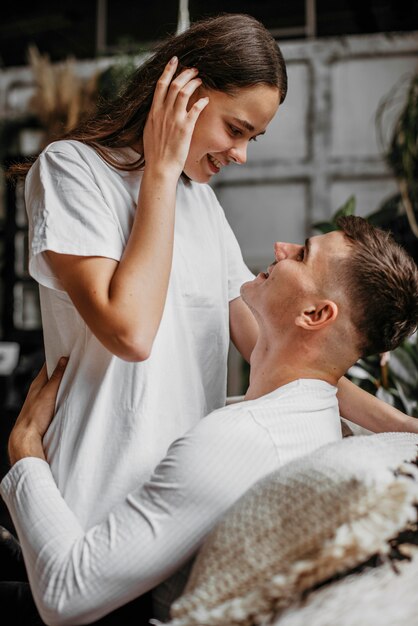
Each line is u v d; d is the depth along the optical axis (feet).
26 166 5.08
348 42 17.37
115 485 4.32
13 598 4.49
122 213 4.53
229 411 4.02
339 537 3.14
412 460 3.71
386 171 17.06
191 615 3.23
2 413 17.04
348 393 5.23
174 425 4.61
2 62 20.02
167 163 4.30
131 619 4.17
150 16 18.69
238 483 3.84
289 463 3.70
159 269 4.13
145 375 4.44
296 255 4.63
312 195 17.51
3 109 19.07
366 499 3.23
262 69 4.49
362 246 4.43
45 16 19.56
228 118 4.53
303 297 4.41
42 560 3.83
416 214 13.42
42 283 4.42
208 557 3.43
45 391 4.59
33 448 4.38
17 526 4.08
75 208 4.35
